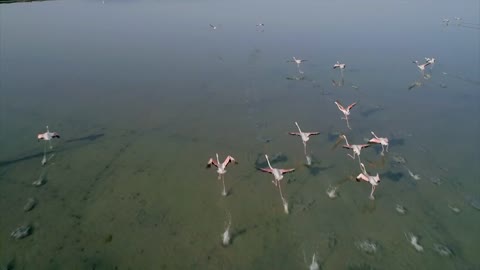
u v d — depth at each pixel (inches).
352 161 1637.6
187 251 1218.0
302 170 1583.4
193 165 1630.2
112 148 1747.0
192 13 4087.1
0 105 2107.5
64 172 1585.9
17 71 2554.1
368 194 1451.8
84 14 4030.5
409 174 1552.7
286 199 1432.1
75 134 1856.5
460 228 1296.8
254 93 2279.8
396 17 3848.4
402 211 1368.1
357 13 4020.7
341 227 1309.1
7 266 1162.6
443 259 1186.0
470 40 3097.9
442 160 1635.1
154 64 2709.2
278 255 1206.3
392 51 2906.0
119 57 2832.2
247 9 4254.4
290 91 2306.8
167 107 2114.9
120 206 1403.8
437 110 2048.5
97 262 1180.5
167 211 1382.9
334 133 1855.3
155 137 1833.2
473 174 1541.6
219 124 1947.6
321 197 1440.7
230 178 1544.0
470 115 1987.0
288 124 1942.7
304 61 2741.1
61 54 2869.1
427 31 3363.7
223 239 1257.4
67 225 1317.7
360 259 1190.3
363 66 2645.2
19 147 1744.6
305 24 3631.9
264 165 1620.3
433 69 2566.4
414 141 1774.1
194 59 2802.7
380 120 1968.5
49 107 2098.9
